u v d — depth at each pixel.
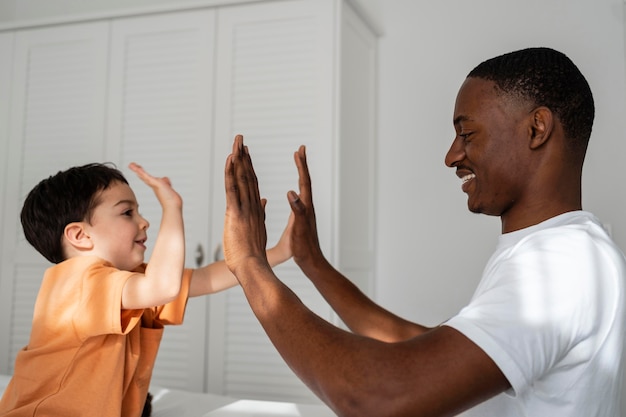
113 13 2.56
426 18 2.64
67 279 1.20
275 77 2.36
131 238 1.34
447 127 2.58
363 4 2.73
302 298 2.26
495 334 0.62
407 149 2.62
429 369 0.61
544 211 0.77
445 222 2.55
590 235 0.70
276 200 2.33
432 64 2.62
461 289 2.51
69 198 1.29
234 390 2.31
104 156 2.57
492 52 2.54
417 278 2.57
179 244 1.16
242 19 2.42
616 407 0.75
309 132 2.30
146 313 1.32
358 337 0.65
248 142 2.38
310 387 0.67
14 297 2.62
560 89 0.75
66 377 1.14
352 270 2.38
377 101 2.68
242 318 2.33
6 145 2.71
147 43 2.55
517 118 0.77
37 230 1.32
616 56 2.37
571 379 0.68
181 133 2.47
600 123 2.37
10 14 3.16
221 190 2.39
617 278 0.69
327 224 2.24
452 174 2.56
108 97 2.58
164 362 2.40
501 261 0.73
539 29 2.48
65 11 3.05
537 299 0.63
